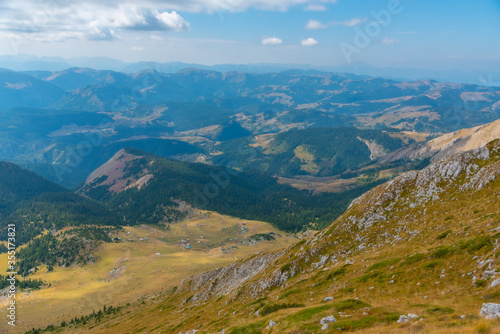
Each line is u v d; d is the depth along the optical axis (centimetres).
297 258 9975
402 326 3706
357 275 7081
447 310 3950
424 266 5838
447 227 7331
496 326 2795
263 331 5216
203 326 8294
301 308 5800
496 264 4675
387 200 10506
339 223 10725
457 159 10125
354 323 4197
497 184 8125
